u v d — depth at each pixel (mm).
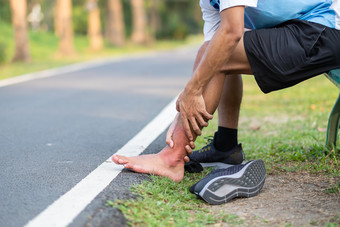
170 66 13297
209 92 2316
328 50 2252
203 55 2248
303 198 2264
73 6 40750
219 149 2824
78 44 25766
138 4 31109
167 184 2404
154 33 40406
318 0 2334
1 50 14484
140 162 2547
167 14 49281
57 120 4797
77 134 4004
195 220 1983
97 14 23109
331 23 2293
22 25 15078
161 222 1911
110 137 3840
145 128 4242
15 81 9359
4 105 6023
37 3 42594
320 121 4355
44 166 2840
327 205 2145
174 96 6754
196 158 2834
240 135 3957
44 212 1996
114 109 5547
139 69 12281
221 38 2156
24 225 1864
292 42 2256
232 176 2248
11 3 15047
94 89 7785
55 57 18141
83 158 3053
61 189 2318
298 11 2314
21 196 2223
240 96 2748
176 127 2488
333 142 2984
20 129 4301
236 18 2125
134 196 2203
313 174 2662
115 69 12352
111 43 27875
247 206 2193
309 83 7496
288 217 2021
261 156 3137
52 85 8516
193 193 2322
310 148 3162
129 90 7594
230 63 2301
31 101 6387
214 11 2449
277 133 4016
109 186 2338
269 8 2314
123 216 1950
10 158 3102
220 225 1952
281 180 2590
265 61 2254
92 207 2035
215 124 4441
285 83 2303
